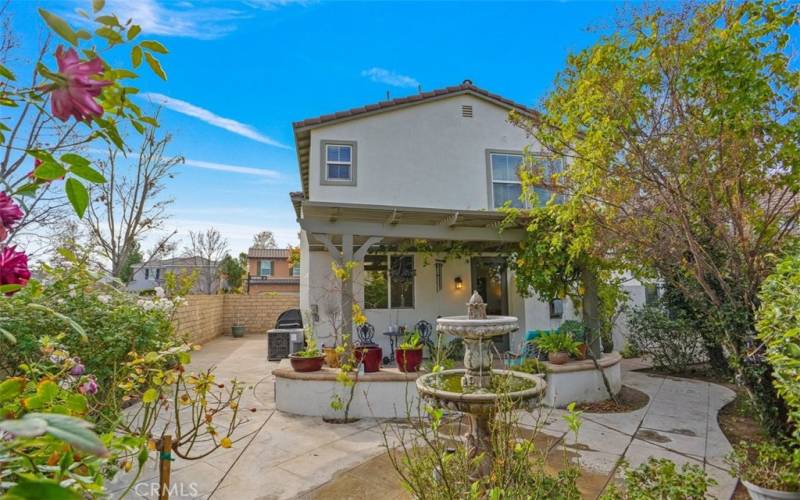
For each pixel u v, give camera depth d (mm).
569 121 5191
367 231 7152
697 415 5926
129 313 5477
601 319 8453
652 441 4891
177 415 2504
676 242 4520
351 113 9758
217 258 27969
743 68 3752
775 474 3137
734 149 3994
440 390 3629
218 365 10000
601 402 6543
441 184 10078
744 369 4238
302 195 10617
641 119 4520
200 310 13820
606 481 3836
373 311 10203
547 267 7426
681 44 4039
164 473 2312
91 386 2297
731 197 4141
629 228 4871
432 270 10578
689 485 2803
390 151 9945
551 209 6492
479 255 10609
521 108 10578
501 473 2646
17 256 1185
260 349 12938
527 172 6934
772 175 4082
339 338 7117
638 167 4621
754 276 4020
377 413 5898
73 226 7863
